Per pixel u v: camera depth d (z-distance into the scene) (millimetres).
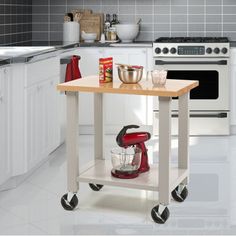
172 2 8500
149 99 7934
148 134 5512
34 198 5688
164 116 5121
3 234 5000
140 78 5414
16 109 5910
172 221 5254
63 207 5461
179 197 5625
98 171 5527
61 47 7047
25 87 5938
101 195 5758
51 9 8586
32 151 6168
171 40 7965
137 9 8531
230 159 6840
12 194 5777
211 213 5410
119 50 7922
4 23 7547
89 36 8258
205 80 7832
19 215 5332
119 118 8008
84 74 7973
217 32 8523
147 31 8555
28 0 8430
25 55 5949
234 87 7895
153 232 5066
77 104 5363
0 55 5891
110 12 8547
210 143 7531
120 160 5449
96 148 5801
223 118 7902
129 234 5027
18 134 5934
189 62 7777
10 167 5863
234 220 5285
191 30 8531
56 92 6844
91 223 5207
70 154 5398
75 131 5371
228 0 8461
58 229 5098
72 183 5418
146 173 5484
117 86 5266
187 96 5516
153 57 7824
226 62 7777
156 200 5652
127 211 5434
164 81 5305
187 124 5547
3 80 5672
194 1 8484
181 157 5602
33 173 6340
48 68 6555
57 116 6902
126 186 5281
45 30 8609
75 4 8562
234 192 5859
